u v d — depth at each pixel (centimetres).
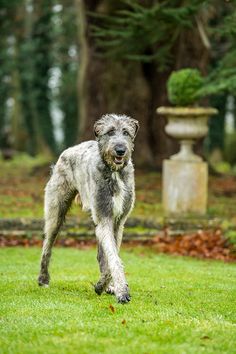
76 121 4100
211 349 609
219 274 1038
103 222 803
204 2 1517
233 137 3728
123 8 2102
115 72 2250
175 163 1490
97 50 2242
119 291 779
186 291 890
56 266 1097
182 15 1516
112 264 784
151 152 2288
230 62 1573
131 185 816
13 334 653
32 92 4009
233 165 3669
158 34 1639
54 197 899
